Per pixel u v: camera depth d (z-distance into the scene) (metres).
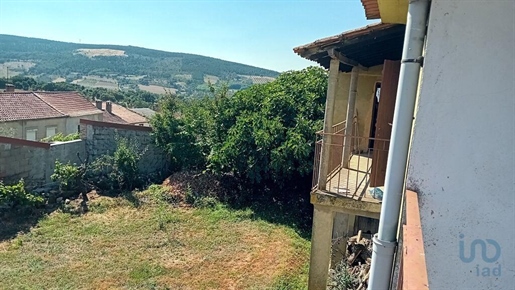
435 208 2.92
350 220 10.02
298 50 6.00
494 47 2.75
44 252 9.71
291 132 13.95
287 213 13.79
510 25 2.71
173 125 15.55
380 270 3.41
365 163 8.65
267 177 14.55
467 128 2.83
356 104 9.46
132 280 8.66
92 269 9.05
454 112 2.85
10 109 25.41
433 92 2.88
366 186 6.51
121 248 10.24
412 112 3.21
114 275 8.83
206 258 9.91
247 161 14.35
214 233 11.54
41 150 13.09
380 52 7.29
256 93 15.97
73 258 9.52
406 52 3.19
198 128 15.70
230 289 8.47
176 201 13.78
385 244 3.36
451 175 2.88
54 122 27.39
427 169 2.93
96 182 14.18
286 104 14.73
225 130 15.45
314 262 6.23
